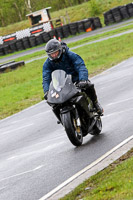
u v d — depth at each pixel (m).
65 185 17.58
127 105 34.12
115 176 16.06
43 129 35.47
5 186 20.19
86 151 22.58
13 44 161.50
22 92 70.44
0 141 35.66
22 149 29.38
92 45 116.56
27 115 47.06
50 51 22.91
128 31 126.94
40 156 24.72
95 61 84.88
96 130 25.83
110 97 41.56
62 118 22.56
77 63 23.38
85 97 23.73
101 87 50.91
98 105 25.58
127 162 17.64
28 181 19.84
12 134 37.41
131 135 23.66
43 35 160.75
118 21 159.25
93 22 159.00
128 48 93.19
